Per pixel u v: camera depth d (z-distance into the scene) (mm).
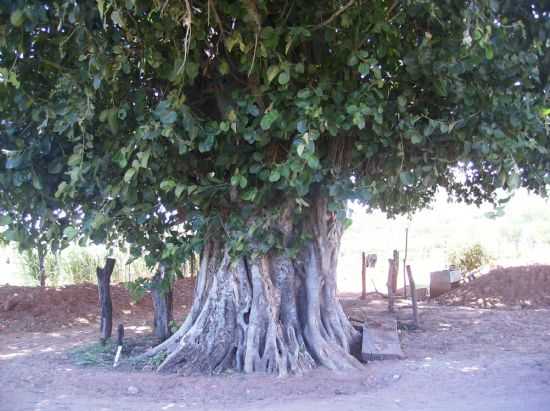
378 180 8070
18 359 9570
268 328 8641
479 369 8609
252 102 7094
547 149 7367
